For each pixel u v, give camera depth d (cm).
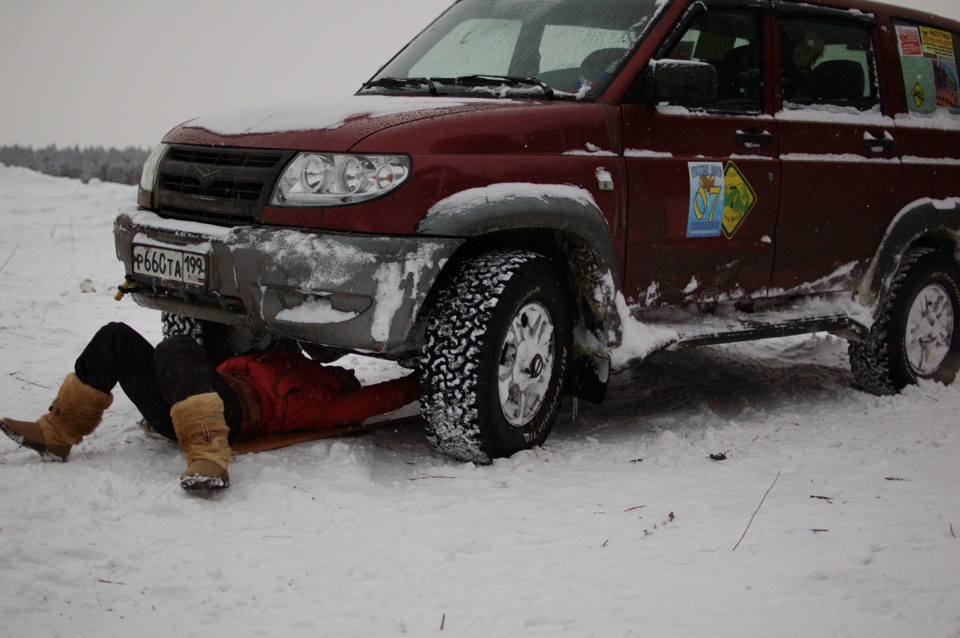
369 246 323
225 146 367
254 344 436
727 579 253
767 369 587
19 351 532
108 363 319
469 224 334
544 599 240
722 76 435
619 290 387
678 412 470
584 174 374
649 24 416
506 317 348
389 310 323
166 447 348
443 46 468
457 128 345
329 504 298
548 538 283
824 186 460
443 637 219
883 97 505
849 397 508
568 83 408
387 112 354
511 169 352
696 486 337
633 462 368
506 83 406
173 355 314
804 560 266
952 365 538
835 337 684
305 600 235
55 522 266
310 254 324
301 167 340
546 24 442
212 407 310
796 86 466
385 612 231
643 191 393
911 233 498
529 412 371
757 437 412
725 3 436
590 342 391
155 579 240
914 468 362
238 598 234
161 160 390
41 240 1003
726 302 446
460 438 346
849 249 479
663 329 406
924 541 280
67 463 316
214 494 299
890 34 518
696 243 414
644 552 274
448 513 300
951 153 530
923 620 226
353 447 356
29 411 407
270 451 345
